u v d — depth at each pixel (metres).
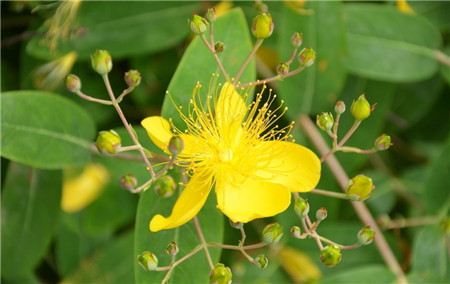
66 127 0.28
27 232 0.30
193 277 0.27
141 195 0.27
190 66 0.27
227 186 0.27
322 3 0.30
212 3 0.31
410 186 0.32
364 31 0.31
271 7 0.30
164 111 0.27
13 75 0.31
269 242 0.26
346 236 0.31
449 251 0.31
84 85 0.31
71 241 0.31
